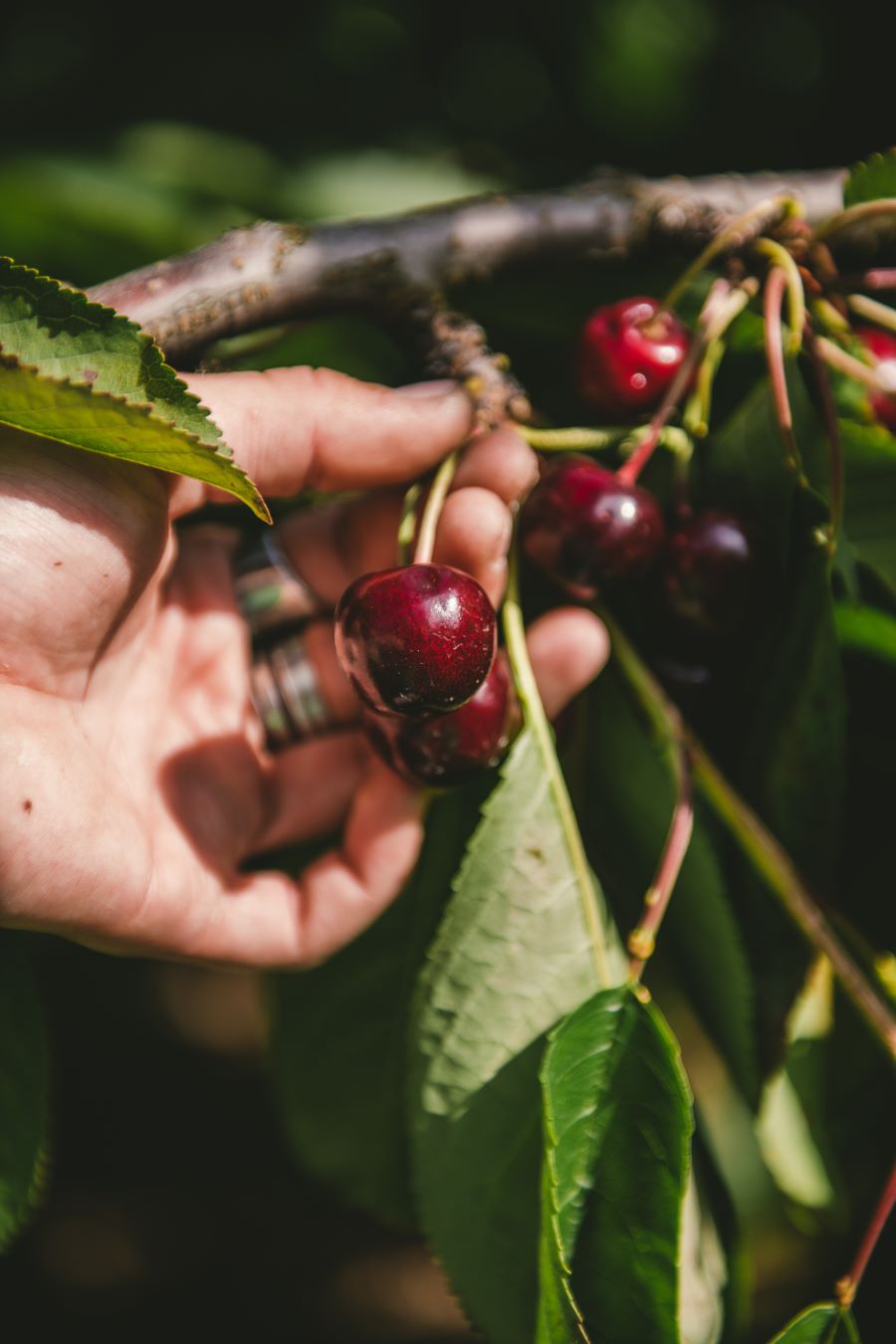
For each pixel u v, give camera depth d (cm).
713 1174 34
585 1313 29
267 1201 70
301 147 48
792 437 31
